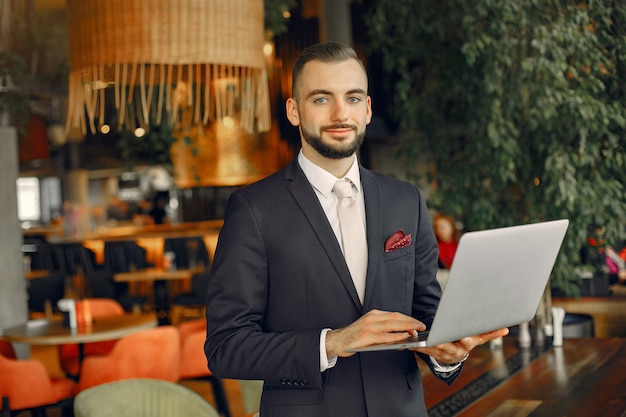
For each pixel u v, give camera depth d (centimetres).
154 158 703
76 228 1518
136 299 915
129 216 1805
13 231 669
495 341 386
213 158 869
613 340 389
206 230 1144
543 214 462
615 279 588
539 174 462
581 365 337
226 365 169
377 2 499
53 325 545
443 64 494
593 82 428
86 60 285
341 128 171
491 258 149
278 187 181
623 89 436
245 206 178
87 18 283
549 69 418
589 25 434
